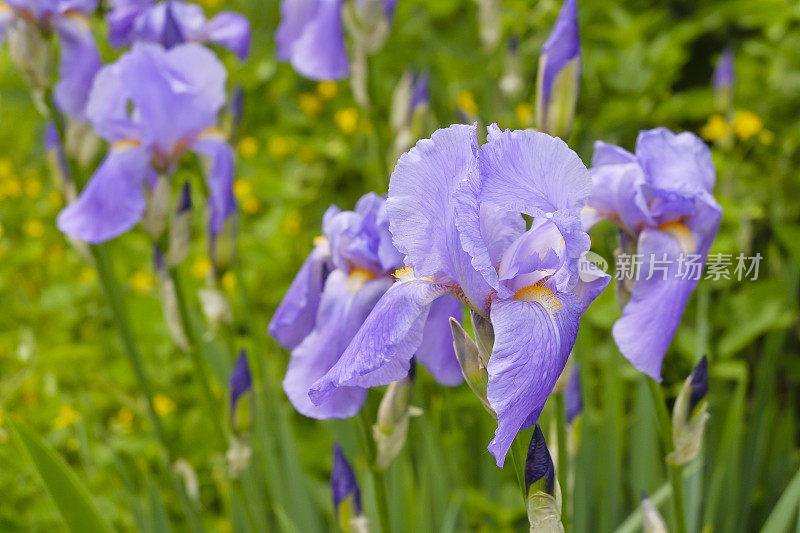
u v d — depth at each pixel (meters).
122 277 1.53
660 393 0.86
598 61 1.56
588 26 1.66
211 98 1.03
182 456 1.22
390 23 1.11
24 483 1.09
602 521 1.06
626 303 0.86
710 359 1.18
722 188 1.29
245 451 1.00
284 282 1.51
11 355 1.31
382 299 0.78
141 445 1.19
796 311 1.25
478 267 0.74
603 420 1.10
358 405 0.83
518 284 0.76
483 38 1.25
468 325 0.93
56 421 1.21
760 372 1.15
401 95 1.13
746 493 1.12
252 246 1.49
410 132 1.13
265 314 1.45
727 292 1.21
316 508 1.15
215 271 1.05
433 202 0.75
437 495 1.08
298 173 1.74
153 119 1.01
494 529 1.09
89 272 1.53
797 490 0.97
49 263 1.64
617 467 1.09
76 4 1.07
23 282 1.63
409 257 0.76
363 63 1.12
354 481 0.89
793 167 1.45
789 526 1.07
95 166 1.12
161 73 1.00
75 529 0.94
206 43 1.17
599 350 1.29
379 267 0.85
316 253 0.88
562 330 0.75
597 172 0.86
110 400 1.33
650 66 1.52
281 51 1.27
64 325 1.43
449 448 1.16
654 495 1.04
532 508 0.77
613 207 0.86
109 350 1.41
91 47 1.09
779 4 1.46
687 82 1.84
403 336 0.76
